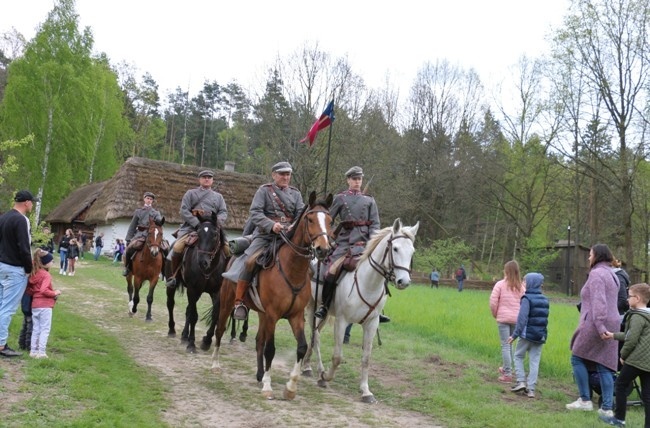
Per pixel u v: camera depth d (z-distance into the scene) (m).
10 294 7.09
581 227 47.78
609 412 6.94
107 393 6.29
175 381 7.59
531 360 8.01
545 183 39.97
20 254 7.04
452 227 43.72
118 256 29.75
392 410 7.05
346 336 11.73
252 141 41.34
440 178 41.50
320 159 32.97
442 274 40.41
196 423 5.94
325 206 6.88
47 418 5.30
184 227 10.79
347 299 7.57
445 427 6.45
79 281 20.16
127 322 12.34
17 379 6.32
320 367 8.15
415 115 43.44
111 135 49.75
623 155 28.20
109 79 50.38
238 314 7.44
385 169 36.81
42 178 36.09
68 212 39.00
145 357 8.94
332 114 8.98
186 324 10.30
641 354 6.30
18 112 35.84
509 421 6.56
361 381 7.50
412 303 19.22
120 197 31.62
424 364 9.82
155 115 68.31
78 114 37.59
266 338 7.19
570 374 9.46
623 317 7.40
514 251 43.66
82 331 10.12
